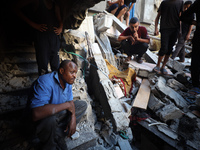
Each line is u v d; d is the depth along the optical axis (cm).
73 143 184
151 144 300
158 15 353
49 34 194
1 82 201
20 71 225
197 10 281
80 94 244
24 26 241
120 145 238
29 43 258
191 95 325
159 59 352
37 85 146
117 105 238
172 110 279
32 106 137
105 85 252
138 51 394
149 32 745
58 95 157
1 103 185
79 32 344
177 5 302
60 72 152
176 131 265
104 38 421
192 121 261
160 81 335
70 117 171
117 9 529
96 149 201
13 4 164
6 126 175
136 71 375
